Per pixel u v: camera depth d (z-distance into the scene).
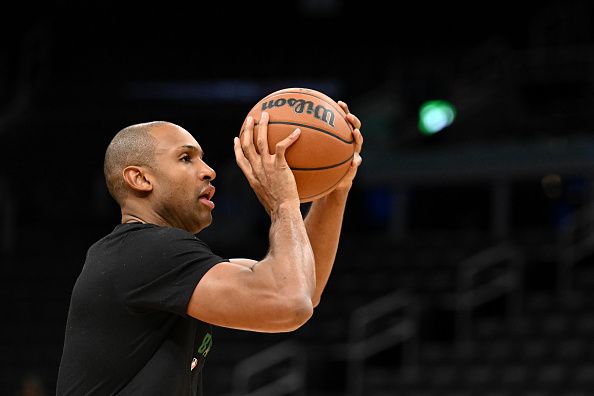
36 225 18.86
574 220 14.88
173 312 2.95
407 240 16.06
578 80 16.20
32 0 21.11
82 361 2.96
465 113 17.30
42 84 20.55
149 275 2.91
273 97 3.23
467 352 12.49
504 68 17.08
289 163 3.14
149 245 2.95
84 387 2.96
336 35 20.80
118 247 3.00
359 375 12.59
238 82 20.47
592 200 15.62
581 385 11.36
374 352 12.79
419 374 12.38
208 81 20.52
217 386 13.31
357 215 18.12
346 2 20.86
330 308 14.35
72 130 19.72
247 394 12.92
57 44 21.05
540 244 14.45
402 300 13.88
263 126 3.13
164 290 2.90
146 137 3.16
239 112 19.81
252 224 18.06
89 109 20.09
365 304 14.30
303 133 3.14
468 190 17.25
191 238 2.99
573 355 11.91
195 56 20.88
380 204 18.05
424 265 14.95
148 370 2.95
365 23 20.72
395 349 12.79
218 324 2.90
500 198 16.27
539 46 17.89
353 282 14.85
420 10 20.45
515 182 16.48
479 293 13.25
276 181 3.05
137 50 20.98
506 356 12.22
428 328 12.97
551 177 16.17
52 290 16.36
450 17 20.30
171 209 3.14
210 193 3.21
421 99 17.14
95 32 21.22
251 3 21.22
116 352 2.94
